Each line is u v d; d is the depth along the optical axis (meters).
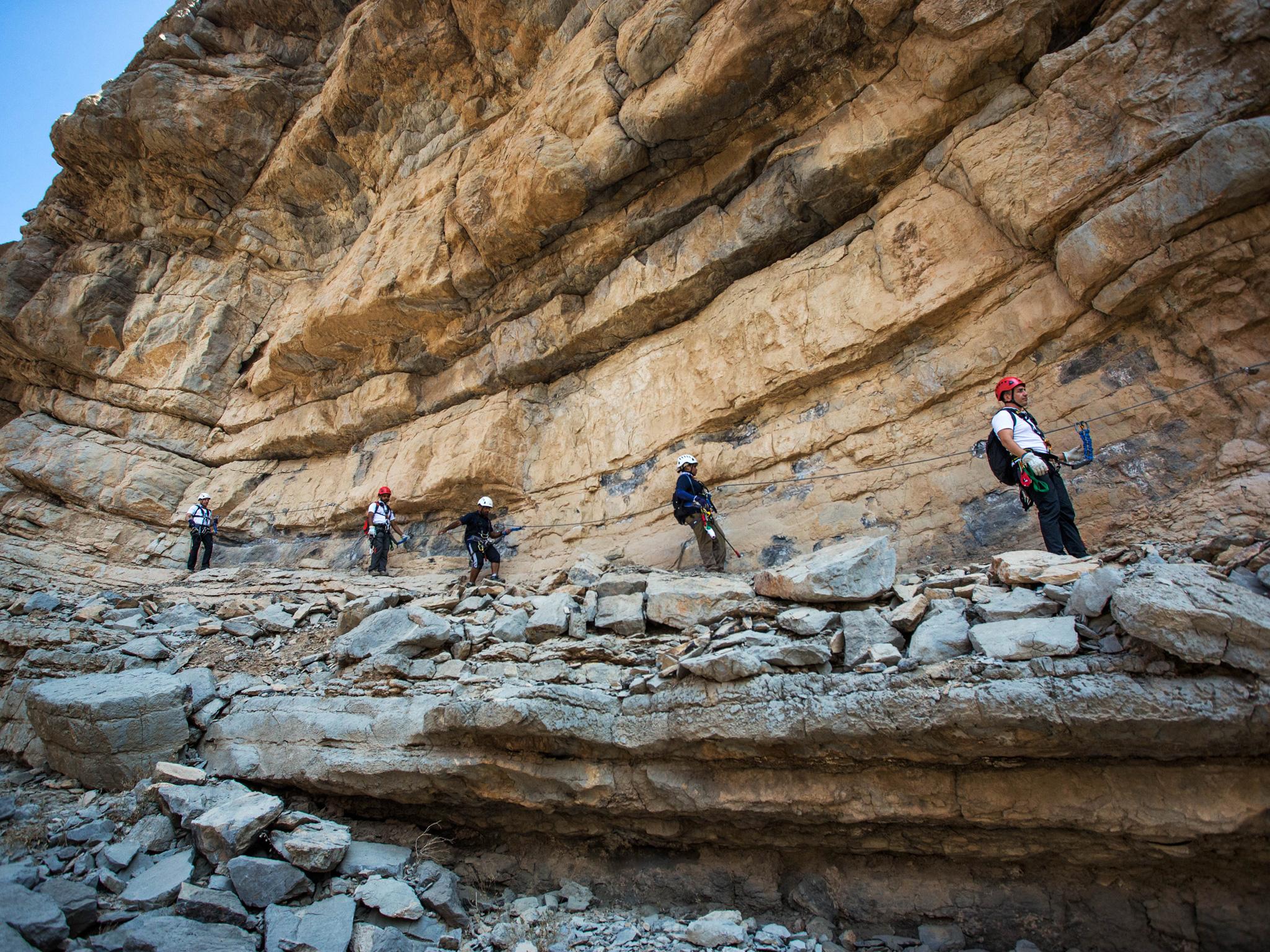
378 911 4.28
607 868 4.93
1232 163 4.88
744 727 4.12
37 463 13.31
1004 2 6.06
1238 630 3.07
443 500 10.54
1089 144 5.76
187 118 13.81
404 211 11.37
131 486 13.04
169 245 15.39
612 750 4.61
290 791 5.52
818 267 7.69
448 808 5.24
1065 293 5.94
